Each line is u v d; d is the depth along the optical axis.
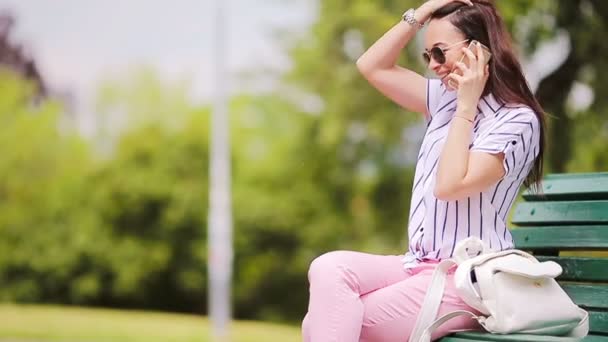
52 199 39.12
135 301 38.31
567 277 4.98
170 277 38.19
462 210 4.69
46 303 38.66
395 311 4.57
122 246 38.06
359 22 22.58
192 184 38.19
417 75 5.43
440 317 4.50
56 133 40.34
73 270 38.56
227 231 29.89
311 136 37.22
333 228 37.41
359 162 36.03
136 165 38.62
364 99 24.09
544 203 5.20
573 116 13.83
